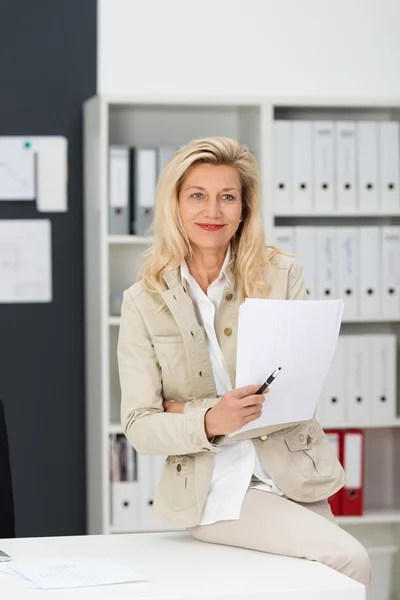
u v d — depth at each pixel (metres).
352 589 1.95
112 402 4.71
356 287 4.53
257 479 2.47
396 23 4.90
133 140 4.74
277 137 4.48
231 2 4.79
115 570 2.07
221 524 2.34
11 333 4.77
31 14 4.75
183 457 2.43
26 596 1.89
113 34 4.77
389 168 4.55
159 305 2.51
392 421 4.54
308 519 2.26
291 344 2.20
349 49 4.88
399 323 4.82
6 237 4.74
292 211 4.48
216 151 2.44
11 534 2.80
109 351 4.69
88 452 4.77
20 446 4.79
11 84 4.75
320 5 4.85
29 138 4.73
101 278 4.35
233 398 2.19
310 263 4.49
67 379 4.81
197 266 2.54
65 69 4.77
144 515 4.39
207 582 1.99
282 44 4.83
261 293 2.52
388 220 4.82
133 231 4.45
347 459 4.52
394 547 4.75
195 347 2.47
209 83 4.80
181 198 2.46
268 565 2.13
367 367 4.53
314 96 4.84
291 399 2.28
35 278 4.76
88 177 4.67
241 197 2.52
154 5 4.76
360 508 4.55
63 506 4.83
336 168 4.52
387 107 4.59
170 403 2.53
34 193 4.74
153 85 4.78
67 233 4.78
